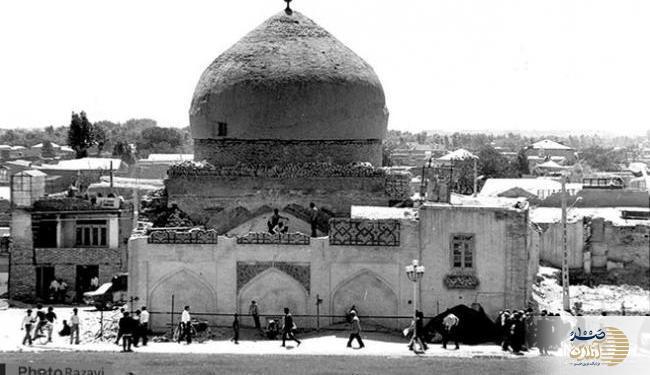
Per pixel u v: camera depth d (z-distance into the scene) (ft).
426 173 208.13
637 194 266.36
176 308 151.74
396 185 166.81
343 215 165.48
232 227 165.89
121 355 126.62
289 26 169.99
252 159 166.71
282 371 113.80
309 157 166.40
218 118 167.22
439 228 150.41
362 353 131.54
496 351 134.31
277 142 165.89
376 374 112.68
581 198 257.14
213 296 151.64
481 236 150.30
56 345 140.97
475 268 150.30
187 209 167.43
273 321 145.79
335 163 167.02
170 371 112.57
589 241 227.81
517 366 119.85
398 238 150.92
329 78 165.48
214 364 118.21
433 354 130.93
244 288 151.53
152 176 462.19
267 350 134.62
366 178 165.58
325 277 151.12
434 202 160.56
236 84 165.58
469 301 150.10
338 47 170.71
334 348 136.15
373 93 170.09
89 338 146.92
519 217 149.89
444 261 150.61
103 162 444.14
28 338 140.97
